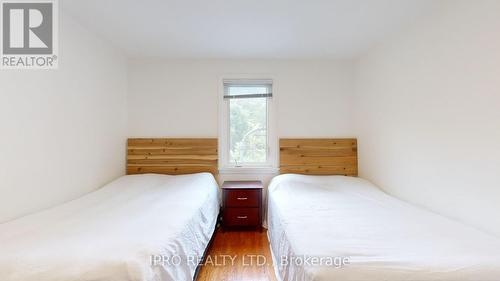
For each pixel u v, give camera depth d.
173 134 3.14
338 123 3.21
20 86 1.64
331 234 1.42
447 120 1.75
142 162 3.08
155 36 2.47
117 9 1.95
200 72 3.16
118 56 2.88
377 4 1.87
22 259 1.04
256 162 3.26
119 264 1.01
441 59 1.80
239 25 2.23
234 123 3.26
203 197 2.17
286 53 2.95
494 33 1.42
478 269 1.01
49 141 1.85
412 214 1.79
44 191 1.80
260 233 2.83
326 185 2.73
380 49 2.61
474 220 1.55
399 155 2.29
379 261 1.07
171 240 1.31
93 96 2.39
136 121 3.13
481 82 1.50
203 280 1.90
